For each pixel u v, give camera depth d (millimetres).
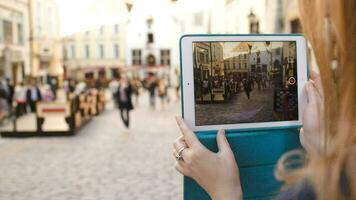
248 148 1188
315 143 769
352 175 672
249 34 1204
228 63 1207
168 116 19141
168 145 10680
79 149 10266
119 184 6777
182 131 1078
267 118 1211
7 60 28375
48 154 9609
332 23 696
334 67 708
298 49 1233
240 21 22203
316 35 725
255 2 19219
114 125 15758
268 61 1230
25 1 32344
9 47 28875
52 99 23078
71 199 6020
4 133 12625
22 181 7090
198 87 1193
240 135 1184
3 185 6852
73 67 60875
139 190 6406
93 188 6566
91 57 65188
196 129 1189
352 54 681
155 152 9648
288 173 795
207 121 1189
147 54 65250
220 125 1196
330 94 715
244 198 1198
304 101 1230
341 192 679
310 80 1155
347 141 683
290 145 1204
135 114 20453
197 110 1188
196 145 1034
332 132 709
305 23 748
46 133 12742
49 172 7730
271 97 1203
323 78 721
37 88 20641
